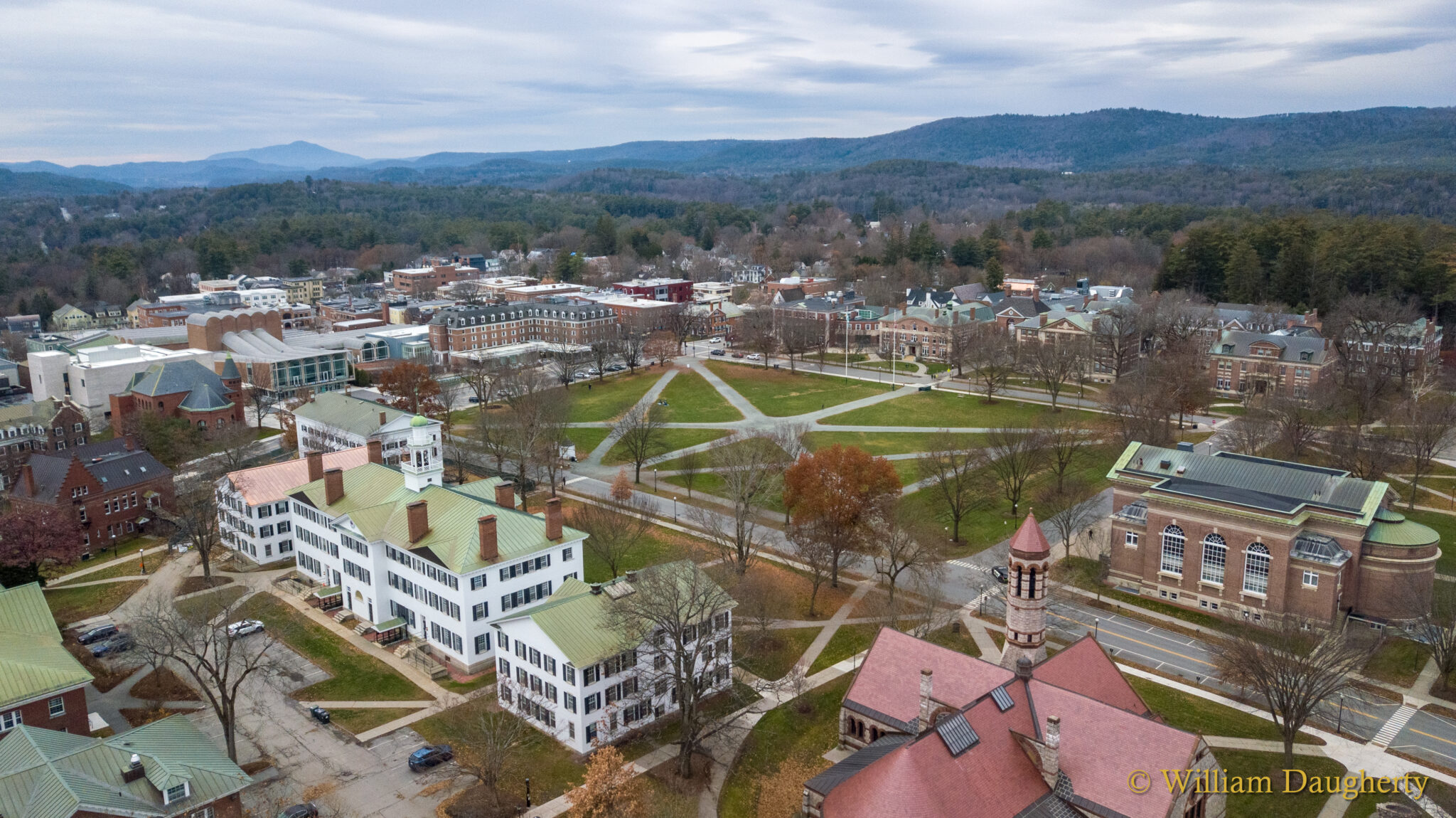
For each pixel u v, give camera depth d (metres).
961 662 75.00
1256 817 74.06
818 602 115.50
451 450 170.38
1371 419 175.00
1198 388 187.38
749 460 151.62
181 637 82.69
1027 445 146.75
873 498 115.75
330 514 116.25
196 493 131.88
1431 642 93.88
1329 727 86.62
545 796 78.50
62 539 117.56
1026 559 75.31
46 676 78.12
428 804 77.31
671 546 133.62
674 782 79.94
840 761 72.81
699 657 92.38
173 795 64.12
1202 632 106.25
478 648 100.88
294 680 98.56
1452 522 135.00
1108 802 61.88
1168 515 112.69
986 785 61.34
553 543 106.50
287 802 77.12
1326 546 102.62
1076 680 72.94
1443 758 81.69
